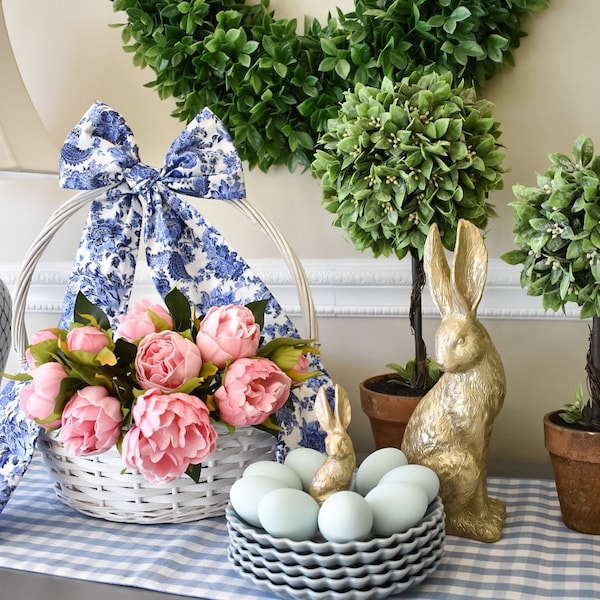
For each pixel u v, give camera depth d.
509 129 1.16
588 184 0.82
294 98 1.19
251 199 1.28
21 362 1.04
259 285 1.01
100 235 1.05
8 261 1.43
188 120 1.22
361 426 1.28
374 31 1.12
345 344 1.28
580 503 0.88
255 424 0.88
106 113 1.02
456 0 1.09
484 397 0.85
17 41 1.37
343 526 0.71
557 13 1.12
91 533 0.91
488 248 1.18
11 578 0.80
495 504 0.93
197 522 0.93
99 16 1.31
